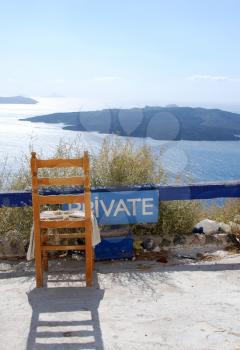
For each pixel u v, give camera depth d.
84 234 4.83
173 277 5.03
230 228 6.52
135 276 5.08
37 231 4.67
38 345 3.47
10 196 5.68
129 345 3.44
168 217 6.27
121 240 5.66
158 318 3.93
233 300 4.33
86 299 4.41
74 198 4.70
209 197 6.01
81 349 3.40
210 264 5.46
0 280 5.02
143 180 6.59
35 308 4.20
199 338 3.54
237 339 3.51
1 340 3.56
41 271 4.75
